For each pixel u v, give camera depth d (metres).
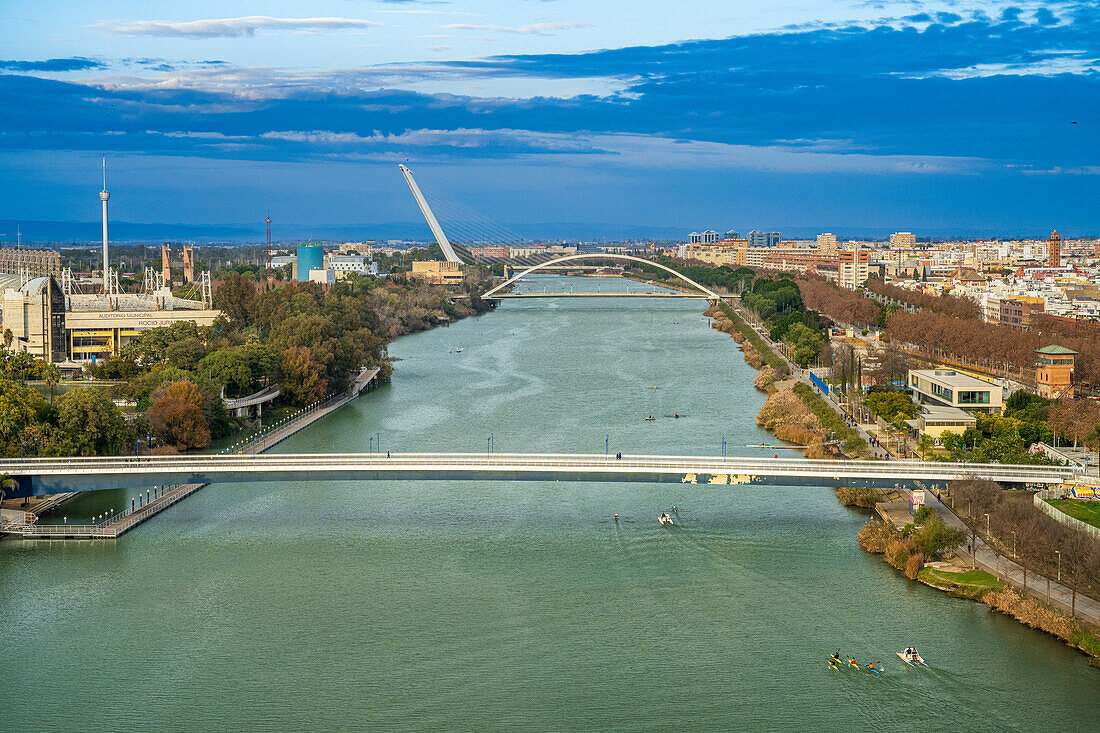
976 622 160.50
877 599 169.00
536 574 180.88
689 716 136.12
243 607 168.38
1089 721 133.88
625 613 165.25
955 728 132.75
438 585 176.62
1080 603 162.00
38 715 137.38
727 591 172.88
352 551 192.62
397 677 146.38
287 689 143.50
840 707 137.50
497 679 145.62
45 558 189.38
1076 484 198.12
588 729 133.50
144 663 150.62
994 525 180.38
